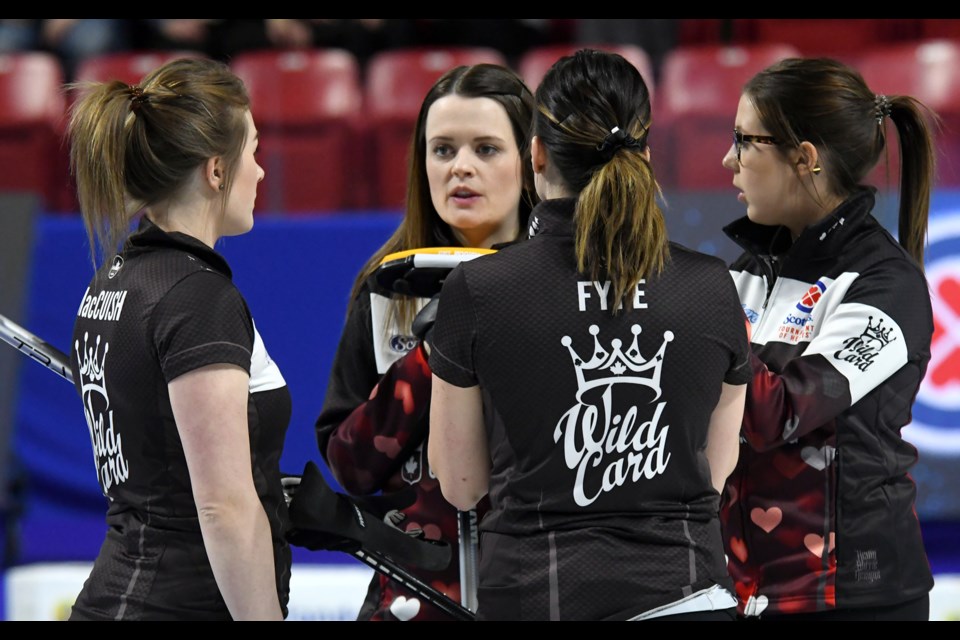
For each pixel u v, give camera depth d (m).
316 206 18.72
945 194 13.88
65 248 15.02
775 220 8.18
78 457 14.90
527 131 8.41
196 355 6.39
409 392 7.83
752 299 8.42
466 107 8.26
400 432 7.94
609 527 6.30
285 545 7.09
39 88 19.33
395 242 8.85
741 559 7.90
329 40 22.27
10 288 14.91
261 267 14.49
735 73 18.77
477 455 6.71
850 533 7.62
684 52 19.48
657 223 6.34
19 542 14.82
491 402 6.45
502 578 6.38
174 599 6.57
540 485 6.34
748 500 7.84
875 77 18.94
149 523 6.66
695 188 18.22
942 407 13.61
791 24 22.81
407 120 18.72
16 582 13.88
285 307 14.44
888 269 7.77
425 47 22.41
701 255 6.66
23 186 19.09
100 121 6.58
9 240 15.02
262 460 6.86
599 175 6.32
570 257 6.43
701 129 18.28
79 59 22.20
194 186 6.88
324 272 14.43
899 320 7.64
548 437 6.32
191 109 6.76
